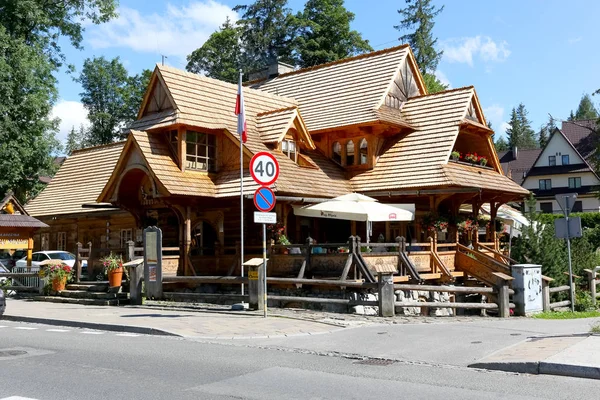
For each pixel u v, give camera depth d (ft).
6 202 87.20
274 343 39.42
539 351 33.60
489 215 107.45
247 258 72.23
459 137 97.60
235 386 27.14
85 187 110.63
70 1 134.31
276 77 117.08
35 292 75.82
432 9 199.72
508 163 272.51
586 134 247.50
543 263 78.07
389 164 87.86
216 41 195.93
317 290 63.41
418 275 66.80
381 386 27.25
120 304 64.39
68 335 44.06
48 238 114.62
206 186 75.25
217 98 84.94
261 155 50.14
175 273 71.87
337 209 66.49
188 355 35.06
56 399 24.89
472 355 34.58
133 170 75.92
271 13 189.26
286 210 75.31
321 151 94.94
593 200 230.48
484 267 75.36
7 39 115.34
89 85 225.76
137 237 80.23
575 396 25.35
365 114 89.61
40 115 121.80
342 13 183.93
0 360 33.60
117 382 27.96
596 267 84.79
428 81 190.90
